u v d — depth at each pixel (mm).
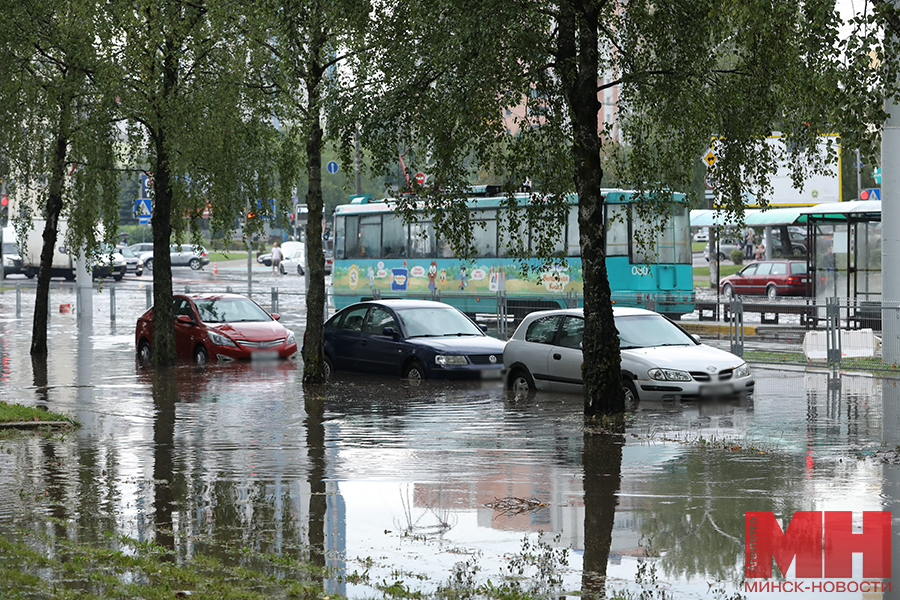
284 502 13344
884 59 16484
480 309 45344
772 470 15133
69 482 14703
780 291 57469
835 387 25578
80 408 22734
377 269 50000
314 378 27031
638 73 21078
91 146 30578
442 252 46906
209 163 30109
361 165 22688
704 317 47156
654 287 41562
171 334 32062
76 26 28422
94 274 86688
